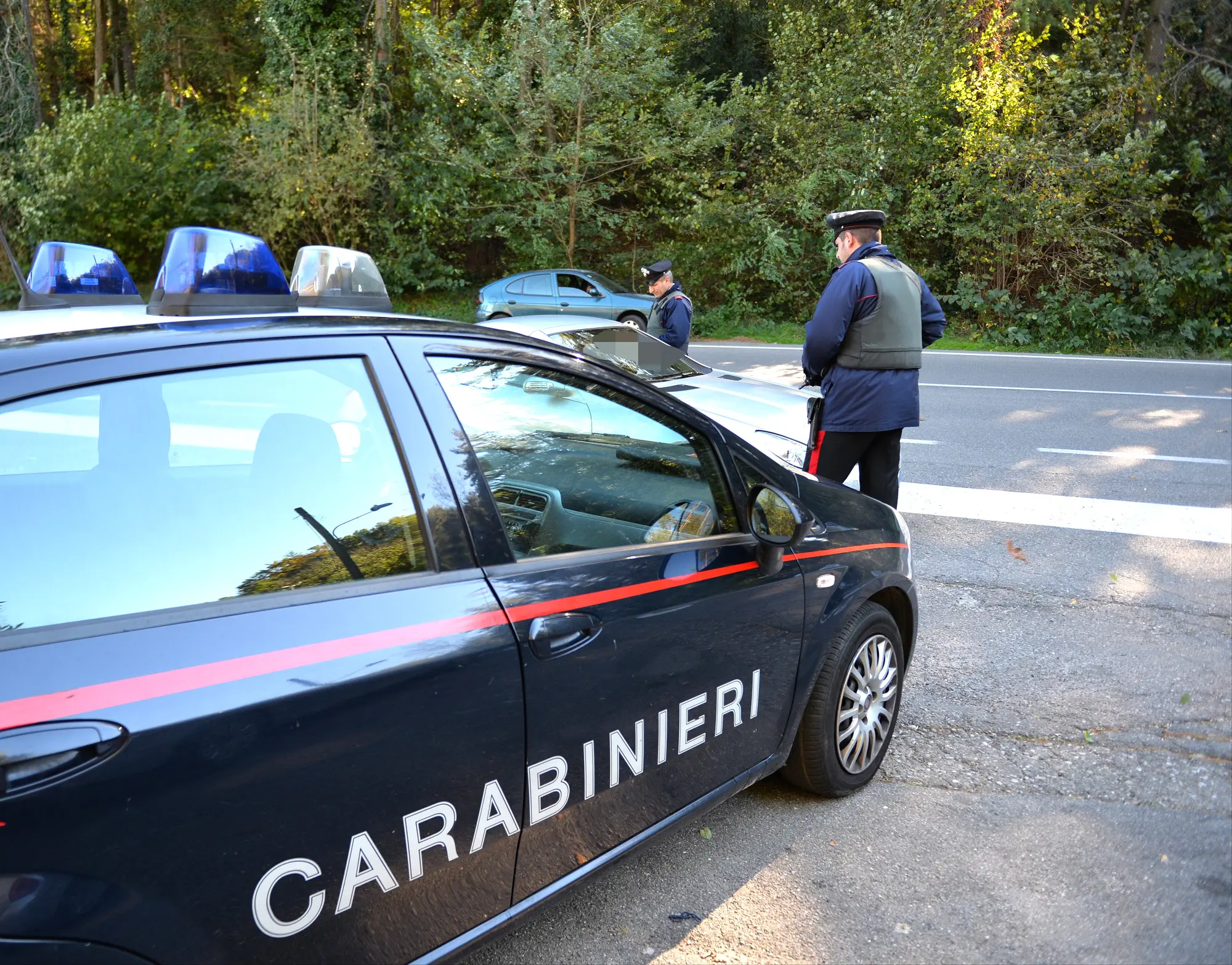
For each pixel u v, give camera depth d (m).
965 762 3.31
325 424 1.76
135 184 21.34
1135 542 5.80
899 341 4.63
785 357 15.84
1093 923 2.47
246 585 1.57
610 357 6.64
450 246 24.61
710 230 20.95
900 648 3.21
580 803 2.07
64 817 1.26
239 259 2.04
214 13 27.88
